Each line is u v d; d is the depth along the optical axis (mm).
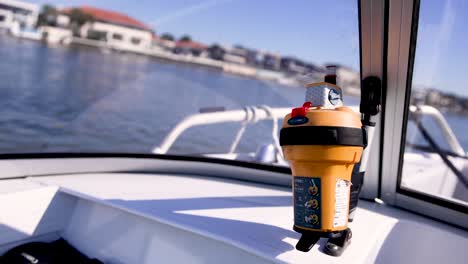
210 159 1397
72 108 17844
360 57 993
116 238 987
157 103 19016
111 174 1305
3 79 19531
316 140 590
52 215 1045
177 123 1499
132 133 14320
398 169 1109
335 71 670
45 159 1161
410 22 906
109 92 20578
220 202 1005
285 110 1655
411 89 1032
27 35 31672
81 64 27094
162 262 885
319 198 613
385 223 964
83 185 1095
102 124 15195
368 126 879
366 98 904
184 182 1265
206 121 1532
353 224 924
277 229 795
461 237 930
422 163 1800
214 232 758
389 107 1045
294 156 625
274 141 1603
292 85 27656
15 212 971
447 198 1041
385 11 910
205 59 35594
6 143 12336
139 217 966
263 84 28219
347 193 636
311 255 674
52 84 20578
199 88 23312
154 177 1321
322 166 609
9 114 15641
